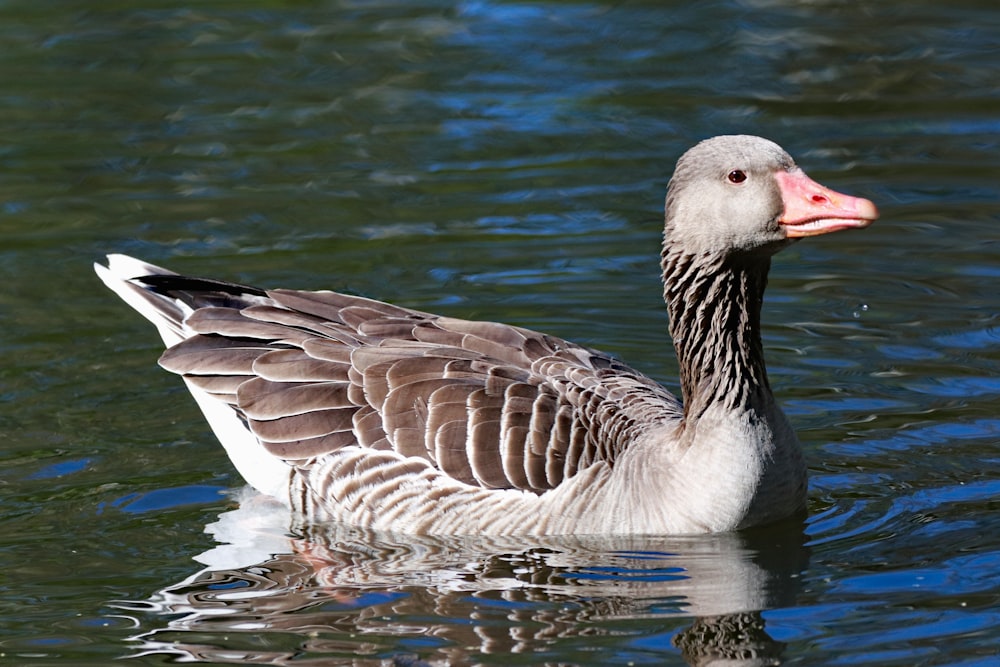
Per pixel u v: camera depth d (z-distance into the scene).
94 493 13.45
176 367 13.70
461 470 12.68
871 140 22.28
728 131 22.73
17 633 10.81
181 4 28.92
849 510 12.97
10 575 11.85
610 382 13.47
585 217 19.83
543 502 12.52
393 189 20.86
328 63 25.77
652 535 12.52
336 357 13.46
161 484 13.70
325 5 28.92
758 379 12.60
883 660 10.15
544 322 16.92
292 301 14.20
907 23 27.75
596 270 18.31
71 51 26.27
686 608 11.19
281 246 18.98
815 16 28.16
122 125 23.09
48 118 23.28
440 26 27.75
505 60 25.89
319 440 13.12
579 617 11.05
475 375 13.12
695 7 28.64
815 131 22.67
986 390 15.12
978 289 17.59
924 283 17.86
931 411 14.77
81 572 11.94
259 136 22.81
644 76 25.14
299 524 13.21
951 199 20.22
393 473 12.87
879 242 19.09
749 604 11.23
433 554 12.46
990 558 11.81
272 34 27.30
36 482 13.59
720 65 25.64
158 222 19.72
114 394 15.45
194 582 11.79
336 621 11.01
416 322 14.02
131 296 14.39
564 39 26.94
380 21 28.11
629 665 10.16
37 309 17.44
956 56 25.86
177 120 23.34
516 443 12.61
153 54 26.12
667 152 21.95
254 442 13.48
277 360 13.49
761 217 12.11
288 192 20.78
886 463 13.79
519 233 19.39
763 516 12.63
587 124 23.11
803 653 10.31
